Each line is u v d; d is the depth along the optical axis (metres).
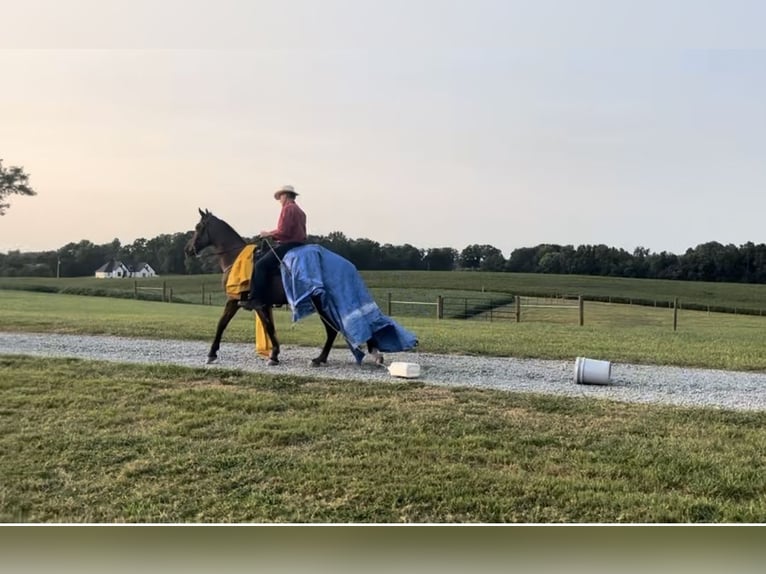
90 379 4.94
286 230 5.58
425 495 3.09
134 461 3.42
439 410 4.35
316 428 3.92
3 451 3.52
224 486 3.18
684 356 6.66
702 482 3.25
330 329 5.83
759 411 4.47
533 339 7.64
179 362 5.75
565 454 3.60
